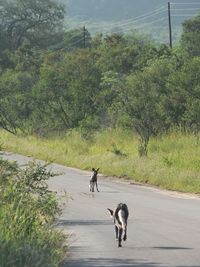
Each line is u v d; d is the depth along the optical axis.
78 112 117.25
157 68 91.00
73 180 68.19
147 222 39.44
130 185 63.69
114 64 122.50
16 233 26.23
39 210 34.00
